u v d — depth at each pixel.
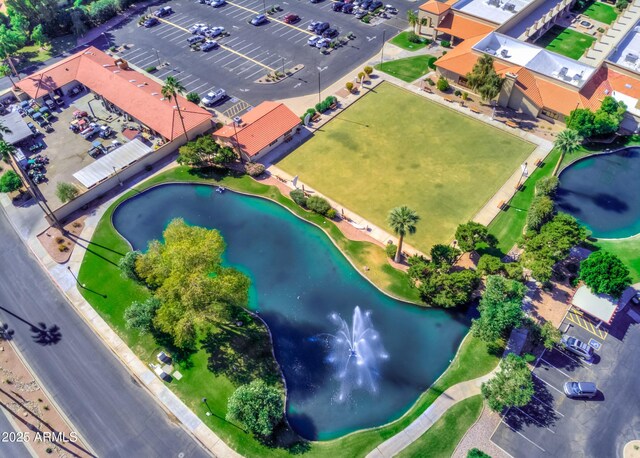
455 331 72.44
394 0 146.75
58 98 113.88
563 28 132.12
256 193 92.50
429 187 91.69
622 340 69.50
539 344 69.19
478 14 126.62
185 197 93.56
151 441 61.94
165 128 100.31
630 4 129.62
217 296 63.53
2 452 61.31
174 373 67.94
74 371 68.94
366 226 85.69
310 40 128.12
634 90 103.69
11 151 87.25
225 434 62.06
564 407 63.25
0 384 67.69
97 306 76.06
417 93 113.25
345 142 101.69
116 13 145.75
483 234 77.56
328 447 60.84
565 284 76.06
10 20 136.00
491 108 108.38
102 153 100.56
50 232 87.00
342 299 77.00
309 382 67.38
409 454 59.78
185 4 149.12
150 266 71.62
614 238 82.38
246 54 126.50
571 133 83.69
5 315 75.62
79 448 61.62
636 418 62.03
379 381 67.31
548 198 82.44
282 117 102.00
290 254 83.50
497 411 62.00
